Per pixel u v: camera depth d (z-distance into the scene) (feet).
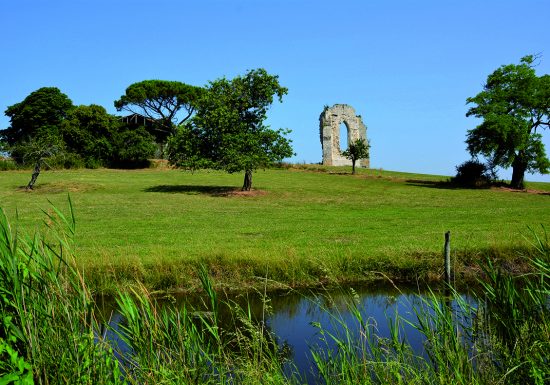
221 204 111.04
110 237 65.31
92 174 173.27
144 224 79.82
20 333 14.89
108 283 40.78
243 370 18.40
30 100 221.05
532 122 159.22
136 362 17.67
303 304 39.01
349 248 52.19
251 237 65.57
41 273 16.53
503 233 62.13
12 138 227.20
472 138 158.71
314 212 99.40
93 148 197.88
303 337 30.53
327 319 34.14
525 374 17.51
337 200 121.19
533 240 51.26
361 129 253.65
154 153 212.23
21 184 140.56
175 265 44.62
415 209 104.32
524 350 18.02
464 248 49.57
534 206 108.27
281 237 65.57
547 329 18.78
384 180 172.55
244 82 131.44
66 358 15.51
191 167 128.26
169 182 158.20
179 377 17.01
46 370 15.28
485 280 42.96
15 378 13.85
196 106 132.57
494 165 159.12
